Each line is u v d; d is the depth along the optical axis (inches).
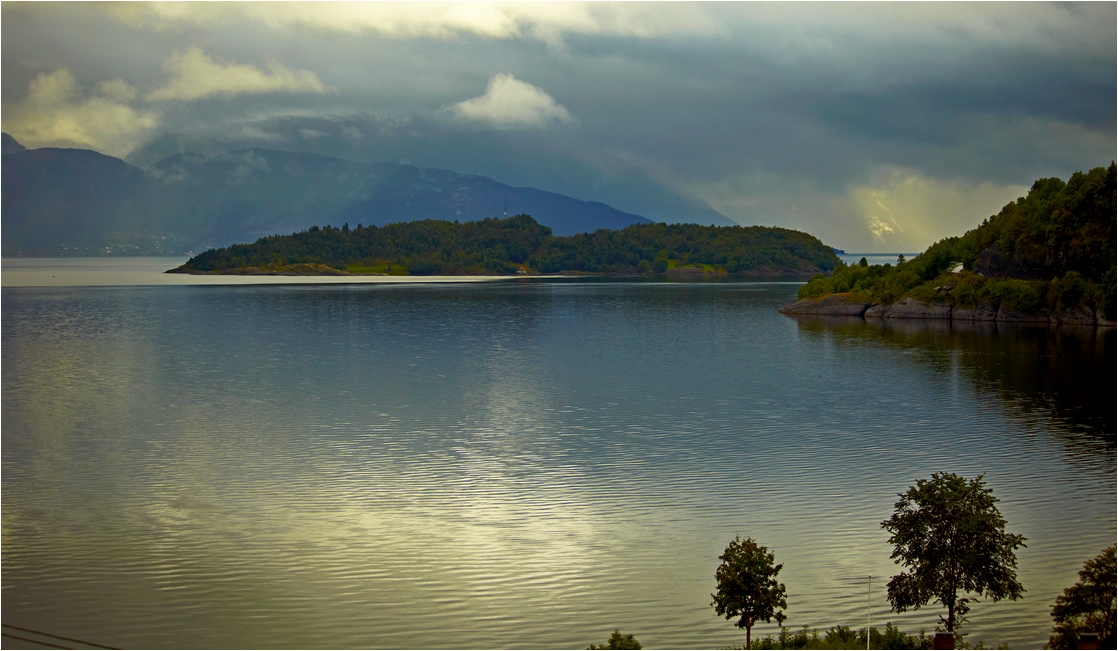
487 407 3095.5
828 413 2972.4
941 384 3550.7
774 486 2112.5
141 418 2915.8
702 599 1529.3
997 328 5693.9
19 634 1402.6
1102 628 1270.9
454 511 1941.4
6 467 2305.6
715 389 3469.5
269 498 2032.5
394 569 1637.6
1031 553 1702.8
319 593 1547.7
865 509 1941.4
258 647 1376.7
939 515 1409.9
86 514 1925.4
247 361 4293.8
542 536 1796.3
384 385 3572.8
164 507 1973.4
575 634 1423.5
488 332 5659.5
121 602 1510.8
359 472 2247.8
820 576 1605.6
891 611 1481.3
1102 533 1796.3
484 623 1450.5
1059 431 2667.3
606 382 3646.7
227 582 1584.6
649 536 1791.3
